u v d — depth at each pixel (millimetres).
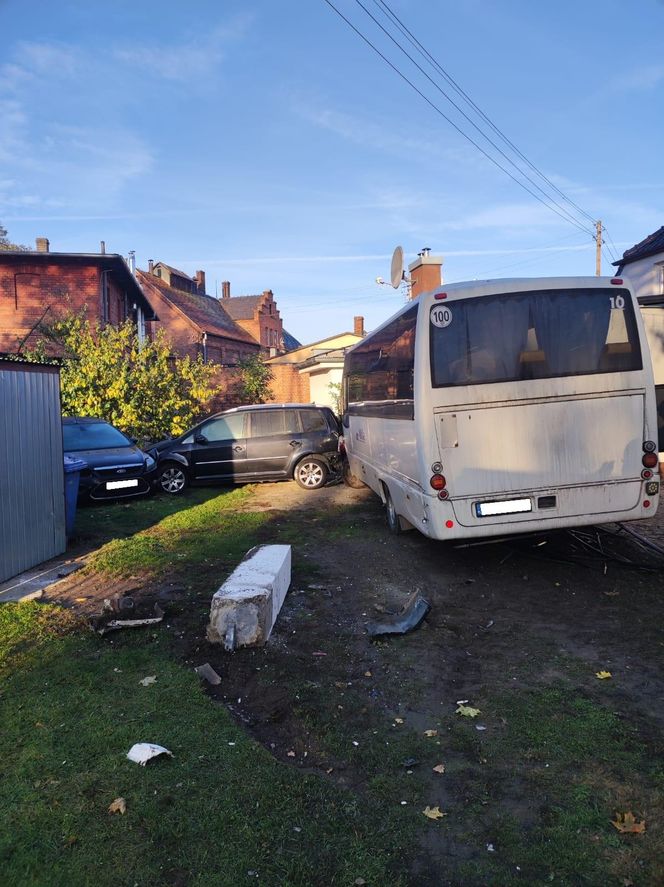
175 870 2721
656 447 6355
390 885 2613
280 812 3076
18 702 4211
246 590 5176
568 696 4156
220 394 27266
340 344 39094
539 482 6270
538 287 6301
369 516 10094
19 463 7164
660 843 2799
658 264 17516
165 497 12461
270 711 4102
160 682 4469
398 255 17656
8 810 3121
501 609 5863
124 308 27312
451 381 6246
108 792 3238
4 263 22000
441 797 3182
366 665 4746
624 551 7324
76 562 7609
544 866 2697
